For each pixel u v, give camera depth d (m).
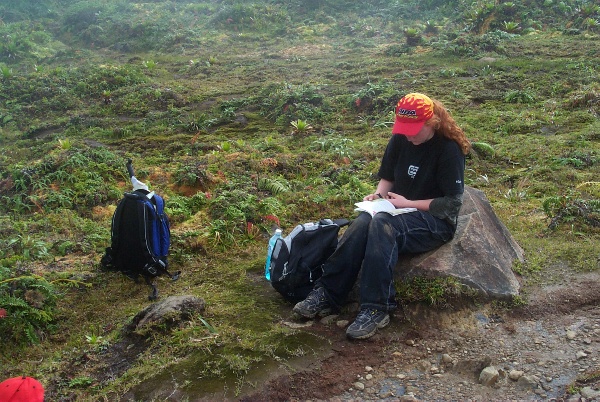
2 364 4.11
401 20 19.45
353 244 4.16
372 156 8.80
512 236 5.32
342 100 12.12
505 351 3.95
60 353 4.22
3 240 5.76
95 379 3.85
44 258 5.56
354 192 6.91
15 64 18.39
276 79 14.37
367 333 4.02
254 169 8.10
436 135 4.21
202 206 6.67
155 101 12.88
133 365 3.93
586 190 6.94
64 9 24.14
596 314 4.27
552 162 8.10
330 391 3.65
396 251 4.11
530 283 4.61
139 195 5.14
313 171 8.30
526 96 11.30
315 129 10.82
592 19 15.97
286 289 4.45
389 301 4.12
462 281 4.34
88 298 4.92
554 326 4.17
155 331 4.15
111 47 20.16
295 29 19.89
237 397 3.55
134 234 5.10
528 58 13.78
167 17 22.02
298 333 4.07
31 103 13.29
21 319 4.42
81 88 13.76
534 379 3.63
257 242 5.87
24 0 23.78
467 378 3.74
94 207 7.21
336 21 20.19
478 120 10.37
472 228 4.66
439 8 19.70
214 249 5.70
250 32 20.30
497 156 8.60
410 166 4.30
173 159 9.32
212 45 19.23
